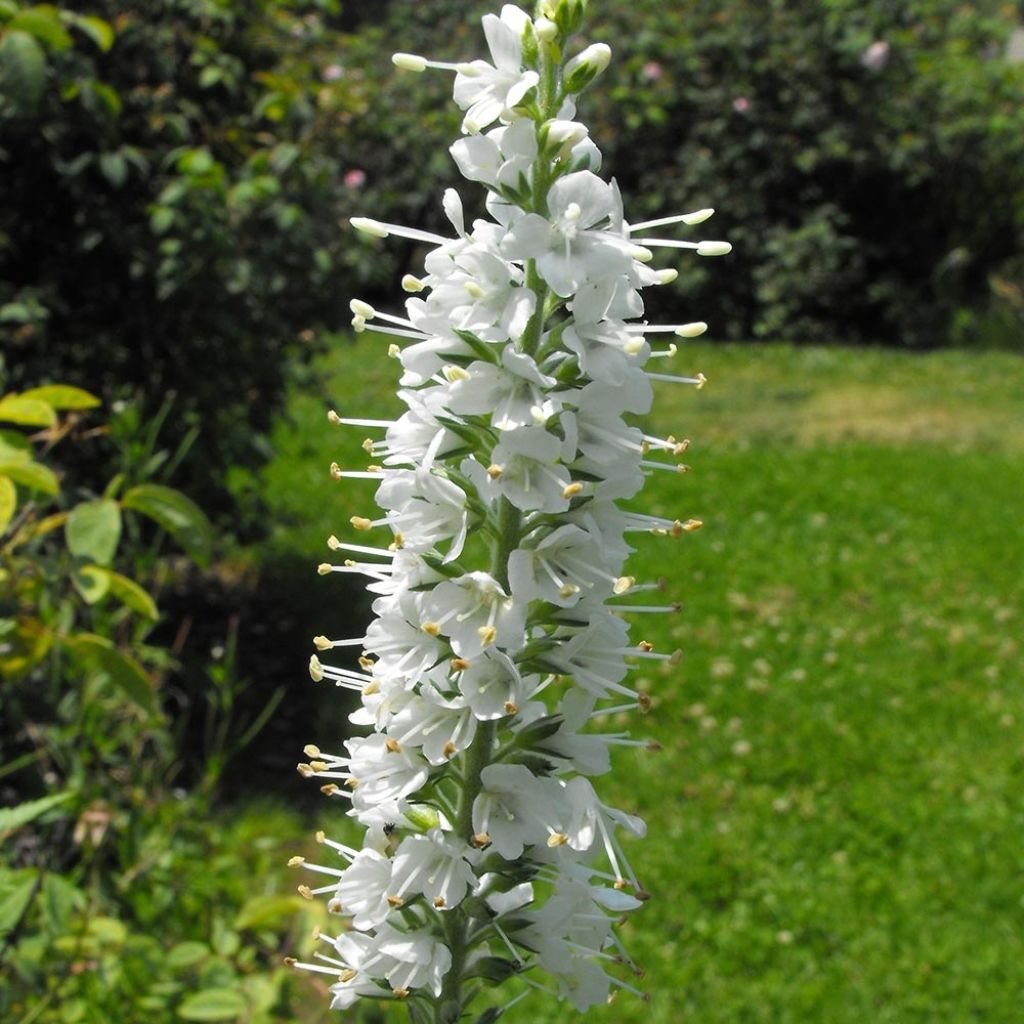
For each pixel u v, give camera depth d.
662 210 15.29
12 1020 2.89
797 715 6.05
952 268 15.73
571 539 1.73
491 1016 1.86
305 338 5.98
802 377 13.49
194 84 5.60
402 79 13.77
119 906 3.46
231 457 5.85
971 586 7.71
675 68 15.29
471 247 1.71
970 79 15.60
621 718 6.00
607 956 1.86
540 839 1.74
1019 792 5.47
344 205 6.47
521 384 1.71
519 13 1.75
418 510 1.76
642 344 1.67
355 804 1.86
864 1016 4.20
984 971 4.42
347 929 3.32
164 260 5.14
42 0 5.01
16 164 5.05
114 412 4.59
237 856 4.12
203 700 5.49
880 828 5.20
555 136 1.66
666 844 5.02
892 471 9.95
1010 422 11.81
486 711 1.72
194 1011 3.00
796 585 7.64
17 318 4.79
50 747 3.42
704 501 9.16
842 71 15.33
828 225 15.06
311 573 7.07
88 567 2.99
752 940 4.54
